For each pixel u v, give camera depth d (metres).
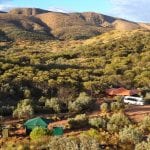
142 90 63.31
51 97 54.16
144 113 45.62
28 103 47.62
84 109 48.16
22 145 26.16
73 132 34.84
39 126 34.97
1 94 51.50
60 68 74.62
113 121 36.38
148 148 25.56
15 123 39.66
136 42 110.56
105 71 77.12
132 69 78.81
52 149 24.19
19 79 57.56
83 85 61.50
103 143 28.06
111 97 59.62
